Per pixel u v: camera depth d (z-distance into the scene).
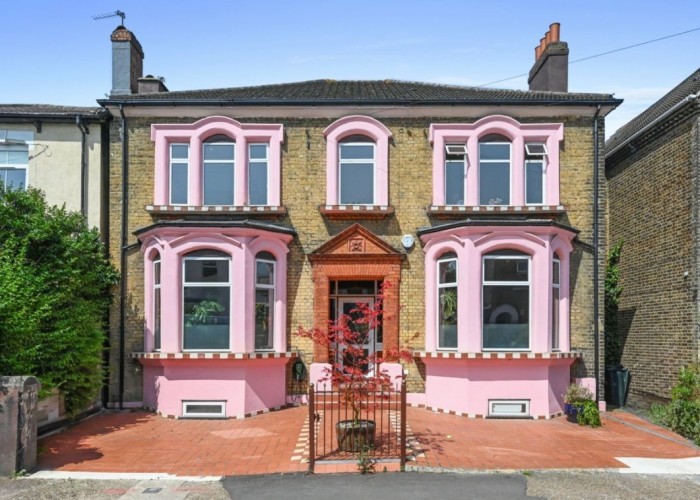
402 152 13.71
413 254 13.47
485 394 12.25
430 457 8.90
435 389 12.87
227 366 12.20
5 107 14.51
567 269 13.21
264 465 8.54
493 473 8.19
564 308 13.10
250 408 12.25
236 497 7.24
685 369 12.45
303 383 13.26
